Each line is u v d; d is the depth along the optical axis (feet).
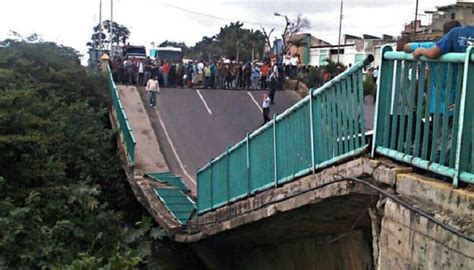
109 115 66.33
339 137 21.07
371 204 18.98
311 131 23.09
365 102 21.13
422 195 15.52
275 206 26.13
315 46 188.24
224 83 92.84
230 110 78.89
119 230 41.63
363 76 19.44
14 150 42.27
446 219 14.19
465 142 14.38
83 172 50.06
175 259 45.47
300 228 28.35
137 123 69.56
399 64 17.74
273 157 27.27
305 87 87.76
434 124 15.87
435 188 14.94
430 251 14.70
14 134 43.19
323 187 21.59
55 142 49.19
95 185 47.50
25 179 42.27
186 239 39.91
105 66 85.35
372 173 18.30
